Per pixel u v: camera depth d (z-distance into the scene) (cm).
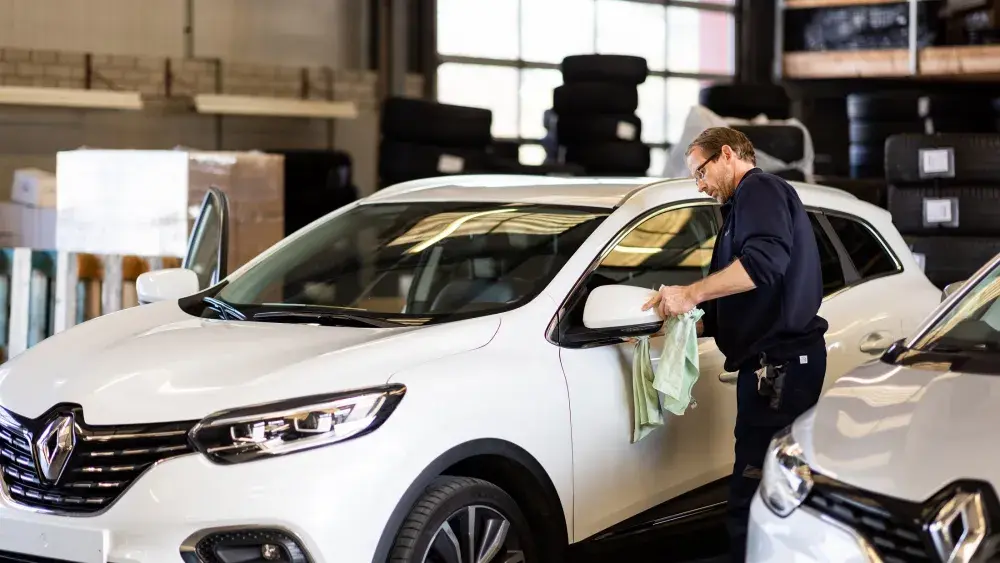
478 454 354
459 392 352
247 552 318
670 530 429
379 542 327
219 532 316
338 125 1187
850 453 294
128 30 1072
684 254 449
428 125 995
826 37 1398
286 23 1175
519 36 1348
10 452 355
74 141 1031
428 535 339
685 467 426
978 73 1293
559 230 426
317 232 480
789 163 887
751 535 314
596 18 1416
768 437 404
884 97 1269
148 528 319
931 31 1313
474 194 475
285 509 316
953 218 743
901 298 492
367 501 325
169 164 702
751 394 406
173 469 322
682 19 1502
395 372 345
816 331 410
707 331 427
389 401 336
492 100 1329
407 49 1248
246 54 1148
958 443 282
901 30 1334
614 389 400
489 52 1323
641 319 381
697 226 461
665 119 1502
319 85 1147
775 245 391
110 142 1049
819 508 290
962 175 739
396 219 470
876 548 274
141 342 379
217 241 569
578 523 388
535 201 453
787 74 1427
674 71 1501
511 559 369
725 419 439
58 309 662
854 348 467
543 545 383
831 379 459
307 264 459
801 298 402
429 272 430
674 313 391
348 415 329
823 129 1495
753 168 416
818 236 485
